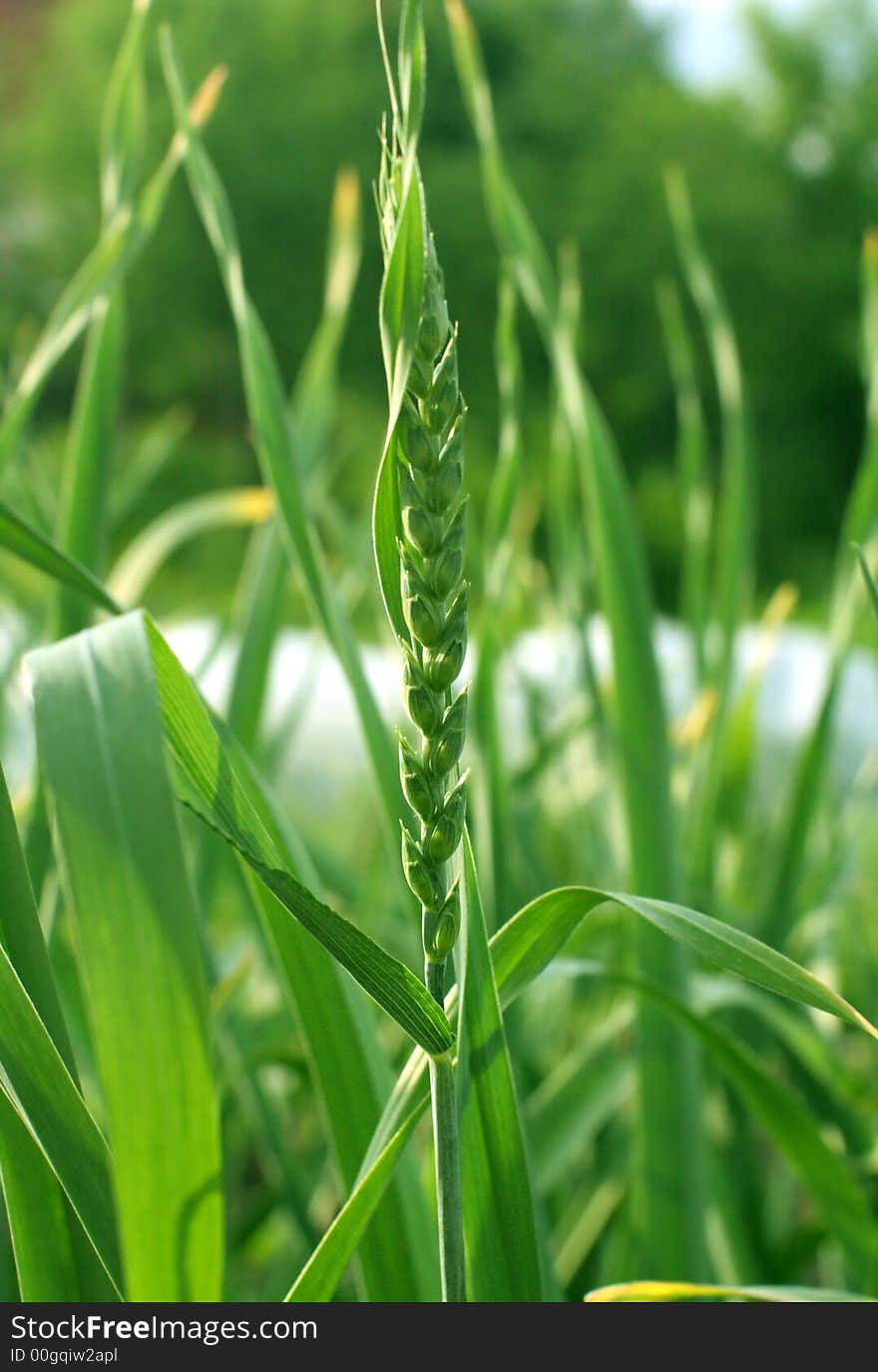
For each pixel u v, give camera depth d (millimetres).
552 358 720
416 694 372
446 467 366
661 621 1753
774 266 13047
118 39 14812
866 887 1237
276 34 14336
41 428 11883
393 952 948
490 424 11570
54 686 333
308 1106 989
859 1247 592
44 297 14055
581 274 13031
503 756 623
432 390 365
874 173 13883
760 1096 575
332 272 856
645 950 666
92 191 14133
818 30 14633
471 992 421
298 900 372
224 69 606
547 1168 682
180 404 13586
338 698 2039
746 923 845
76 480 639
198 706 375
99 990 328
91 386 646
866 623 832
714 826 854
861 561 491
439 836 377
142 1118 331
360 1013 504
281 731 1057
